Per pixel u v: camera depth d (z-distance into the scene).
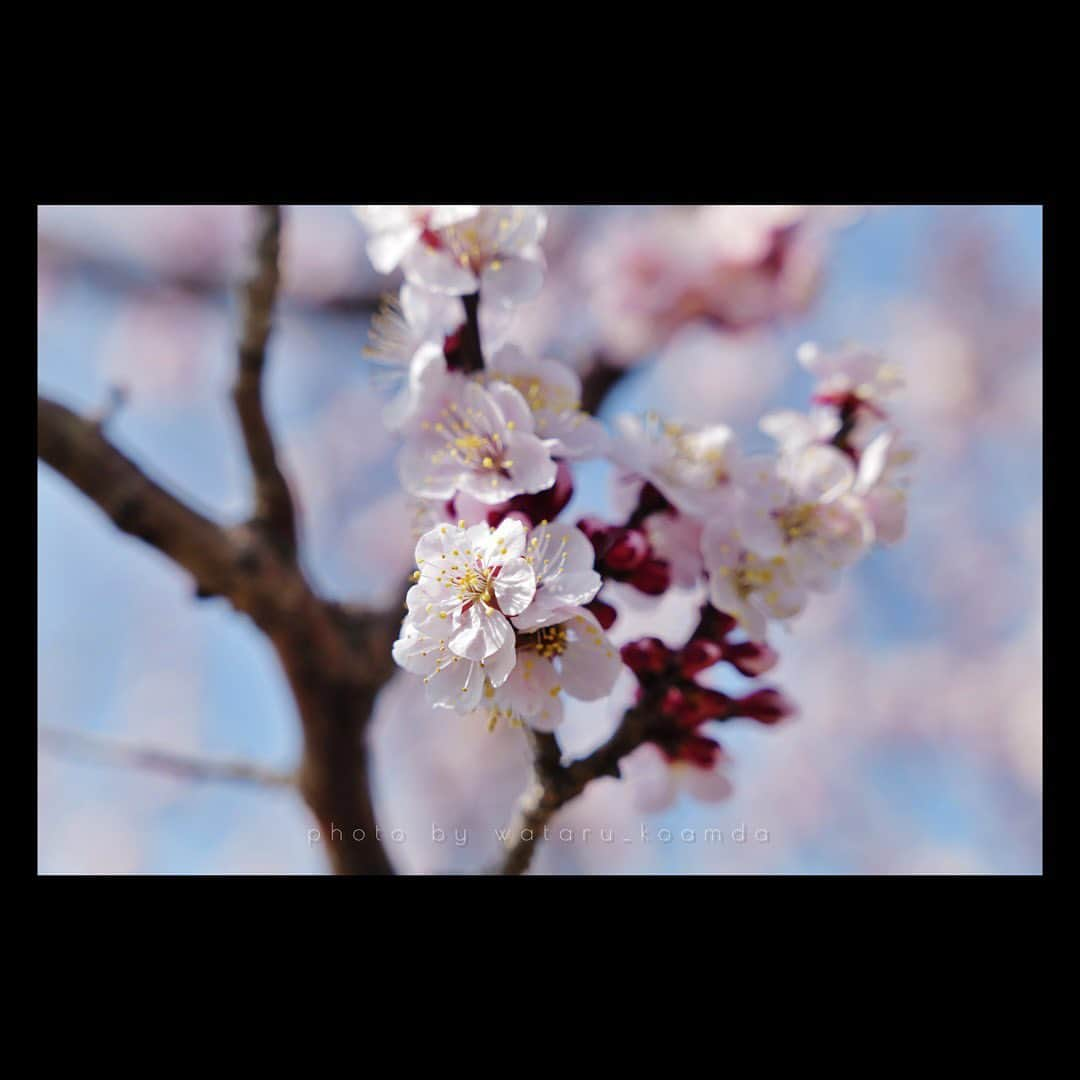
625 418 0.86
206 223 1.92
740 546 0.85
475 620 0.81
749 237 1.11
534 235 0.86
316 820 0.93
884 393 0.87
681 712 0.86
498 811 1.89
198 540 0.90
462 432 0.84
